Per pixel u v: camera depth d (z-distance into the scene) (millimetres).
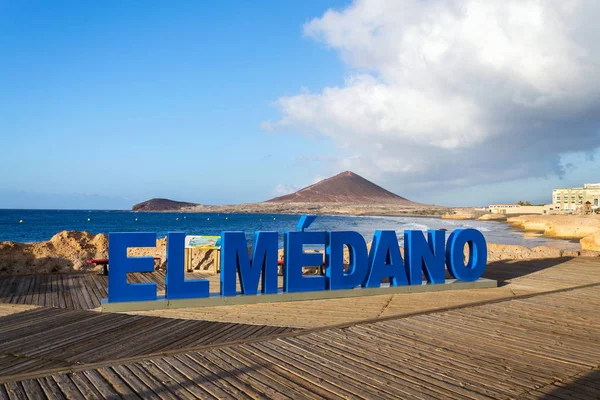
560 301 10047
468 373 5457
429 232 11844
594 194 136375
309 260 10352
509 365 5766
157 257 14406
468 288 11914
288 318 8352
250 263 9891
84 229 67375
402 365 5699
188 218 128125
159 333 7121
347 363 5738
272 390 4840
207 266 14516
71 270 13656
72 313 8430
